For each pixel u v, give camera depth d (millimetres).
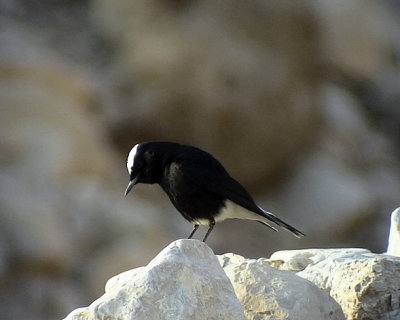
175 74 19969
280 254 7352
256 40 20672
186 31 20234
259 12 20672
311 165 20844
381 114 22422
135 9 20375
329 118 21469
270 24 20766
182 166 8422
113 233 17141
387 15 23391
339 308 6055
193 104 19938
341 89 22234
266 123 20438
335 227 20156
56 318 15914
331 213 20266
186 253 5523
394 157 21875
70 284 16359
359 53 22484
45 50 19328
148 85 19938
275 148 20516
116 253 16797
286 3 20953
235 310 5383
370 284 6176
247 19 20594
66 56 19562
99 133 18734
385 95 22562
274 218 8523
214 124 20062
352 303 6203
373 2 23359
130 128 19578
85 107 18688
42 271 16266
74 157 17672
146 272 5422
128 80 19922
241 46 20438
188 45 20094
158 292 5348
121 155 19266
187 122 19922
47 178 17156
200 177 8398
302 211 20297
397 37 23188
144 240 17234
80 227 16953
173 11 20406
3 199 16578
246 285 5930
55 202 16953
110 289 5848
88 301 16312
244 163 20344
